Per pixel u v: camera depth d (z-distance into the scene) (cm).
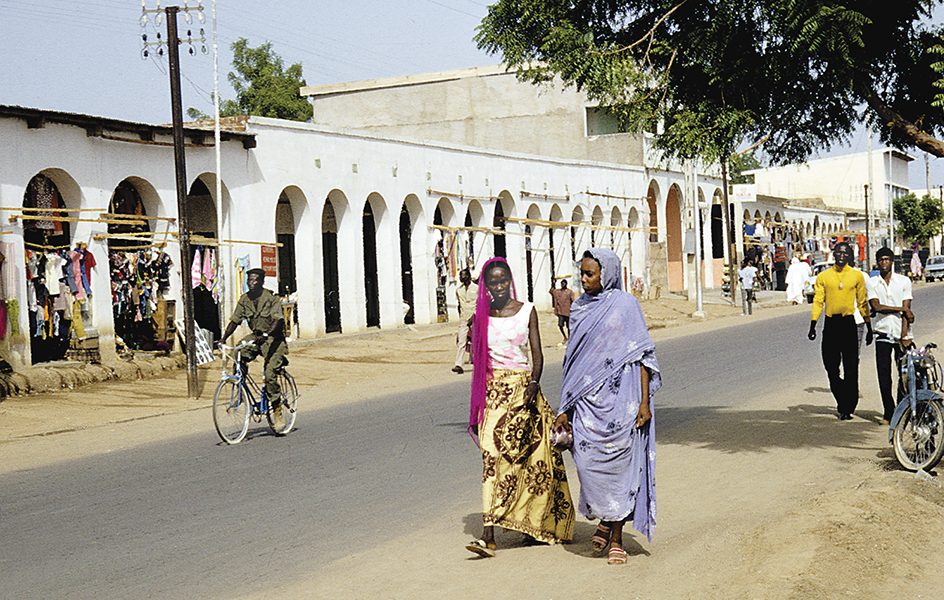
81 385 1622
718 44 887
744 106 913
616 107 980
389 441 1075
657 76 973
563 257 3491
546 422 623
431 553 620
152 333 1905
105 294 1766
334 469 921
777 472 827
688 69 954
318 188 2328
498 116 4097
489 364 620
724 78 895
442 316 2848
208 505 782
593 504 576
